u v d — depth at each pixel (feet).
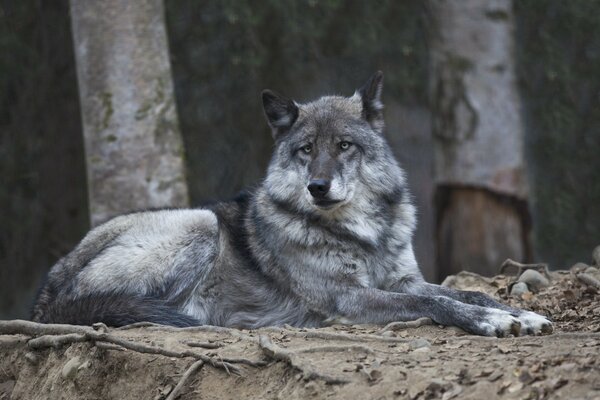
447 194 56.90
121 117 46.32
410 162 79.56
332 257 30.32
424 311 28.27
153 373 26.12
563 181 69.00
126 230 31.96
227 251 32.09
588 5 65.26
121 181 46.32
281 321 31.09
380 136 32.17
